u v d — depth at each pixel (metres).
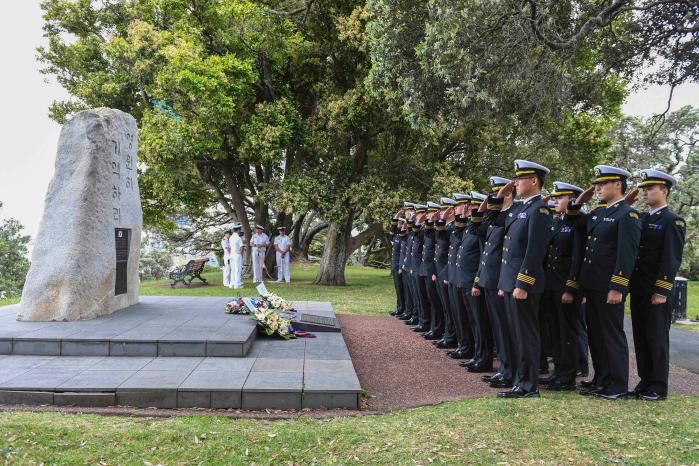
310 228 31.31
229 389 5.12
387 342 8.60
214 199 22.91
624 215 5.53
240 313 8.77
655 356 5.57
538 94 11.55
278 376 5.63
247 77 16.22
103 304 8.34
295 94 19.41
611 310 5.63
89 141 8.11
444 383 6.30
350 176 18.06
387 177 17.89
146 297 11.08
